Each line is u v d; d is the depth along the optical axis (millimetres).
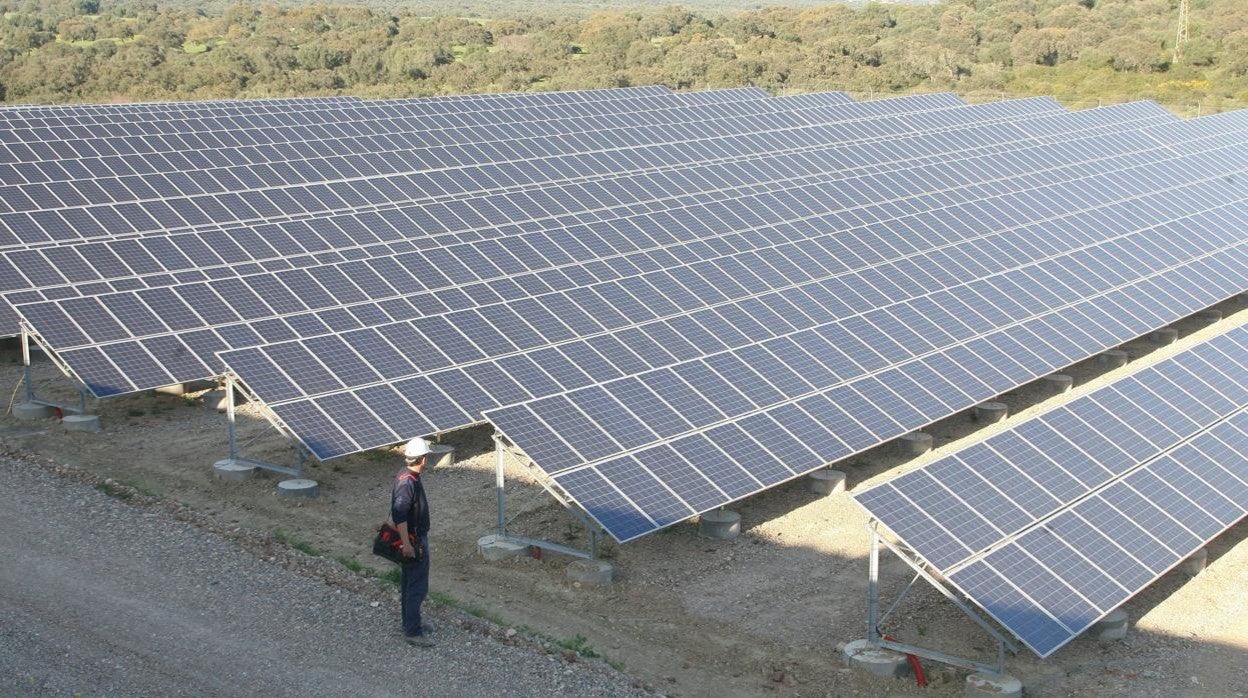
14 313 33750
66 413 32406
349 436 27531
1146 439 26594
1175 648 22312
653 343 33594
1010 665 21266
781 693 19984
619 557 25484
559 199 50844
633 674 20172
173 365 30828
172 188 47094
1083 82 117188
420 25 167625
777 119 71000
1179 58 119250
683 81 124062
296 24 170250
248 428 32406
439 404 29391
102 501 24703
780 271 41188
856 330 35031
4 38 150250
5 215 40312
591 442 25734
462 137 60250
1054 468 24312
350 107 64312
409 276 37625
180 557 21953
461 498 28391
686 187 55062
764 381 30594
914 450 32750
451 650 19328
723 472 26047
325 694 17438
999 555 21203
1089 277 43781
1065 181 58812
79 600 19641
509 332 33562
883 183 55562
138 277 37062
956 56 126688
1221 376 30781
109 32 167875
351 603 20766
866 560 25859
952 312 37969
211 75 120125
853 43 133875
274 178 50375
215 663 18016
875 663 20734
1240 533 28000
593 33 158625
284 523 26094
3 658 17344
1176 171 63781
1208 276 46594
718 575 24906
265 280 35469
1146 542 22734
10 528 22531
